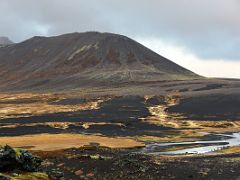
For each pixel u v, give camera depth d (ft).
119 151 311.88
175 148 368.89
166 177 200.95
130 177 198.08
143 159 244.42
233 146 372.99
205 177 203.31
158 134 505.66
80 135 443.73
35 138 401.29
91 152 281.13
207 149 362.74
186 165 232.73
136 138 457.27
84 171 208.03
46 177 157.69
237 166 232.73
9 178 132.57
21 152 161.48
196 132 535.60
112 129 547.49
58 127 554.05
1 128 536.83
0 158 153.48
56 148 316.60
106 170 210.59
